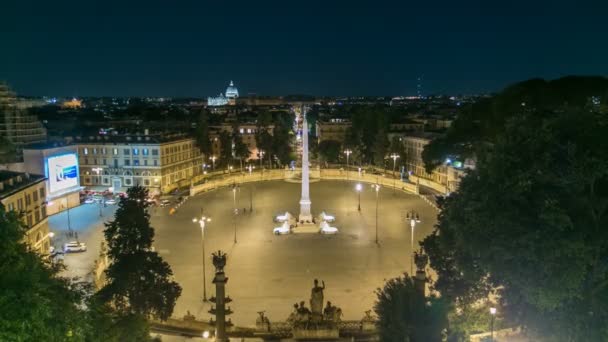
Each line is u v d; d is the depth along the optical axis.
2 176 71.25
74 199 113.25
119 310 41.62
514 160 34.78
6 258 23.81
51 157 105.69
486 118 77.62
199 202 118.25
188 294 59.41
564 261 30.94
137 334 38.31
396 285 37.91
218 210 108.62
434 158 90.06
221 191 133.75
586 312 32.75
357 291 60.03
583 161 32.06
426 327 34.41
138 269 43.31
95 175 133.00
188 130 188.12
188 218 100.69
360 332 45.91
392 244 80.69
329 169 160.25
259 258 73.69
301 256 74.50
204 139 157.62
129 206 44.31
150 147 130.25
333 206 111.94
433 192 127.19
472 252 35.75
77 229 91.44
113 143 131.75
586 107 36.66
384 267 68.81
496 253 33.88
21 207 69.12
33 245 71.62
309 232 88.75
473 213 34.88
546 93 70.00
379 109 188.00
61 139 139.75
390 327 35.12
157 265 44.62
